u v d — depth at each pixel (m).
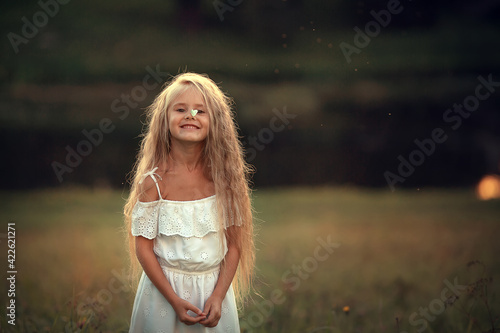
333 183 17.33
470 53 18.34
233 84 17.22
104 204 13.30
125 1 17.62
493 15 18.66
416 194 16.06
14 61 16.92
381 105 17.69
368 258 8.38
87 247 8.62
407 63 17.91
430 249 8.89
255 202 13.93
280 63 17.47
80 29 17.47
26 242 9.06
